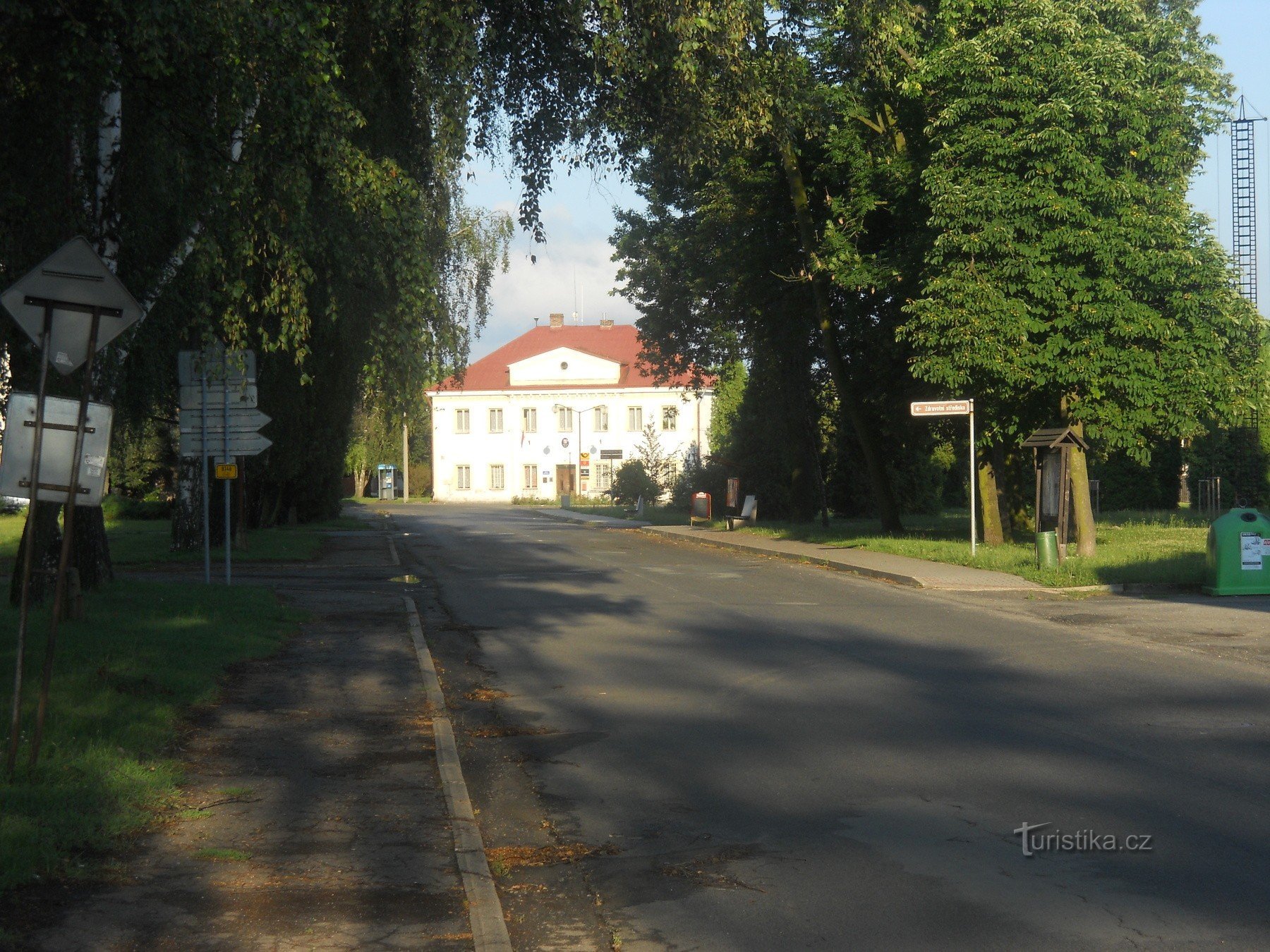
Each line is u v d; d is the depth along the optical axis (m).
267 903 5.16
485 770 8.01
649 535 39.75
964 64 22.67
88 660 10.40
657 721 9.59
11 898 5.09
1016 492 35.47
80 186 10.77
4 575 20.14
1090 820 6.70
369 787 7.20
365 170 9.68
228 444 18.97
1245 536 18.73
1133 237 21.97
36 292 7.18
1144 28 22.94
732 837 6.46
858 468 49.06
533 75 13.09
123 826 6.11
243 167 9.35
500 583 21.69
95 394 14.78
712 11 12.30
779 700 10.41
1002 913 5.28
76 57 8.77
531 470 90.75
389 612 16.62
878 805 7.06
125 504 46.78
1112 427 22.75
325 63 9.42
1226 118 22.80
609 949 4.93
